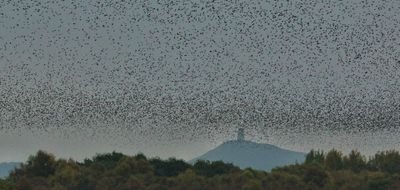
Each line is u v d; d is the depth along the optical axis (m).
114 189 102.81
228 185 104.69
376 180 107.25
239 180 105.69
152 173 109.94
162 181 105.56
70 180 106.38
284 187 104.56
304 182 108.00
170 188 103.81
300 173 111.75
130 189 102.50
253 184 102.38
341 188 106.31
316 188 105.62
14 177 110.88
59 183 105.88
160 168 113.75
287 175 107.75
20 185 101.94
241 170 112.81
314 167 111.12
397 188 105.06
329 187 106.56
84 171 109.88
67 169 109.44
